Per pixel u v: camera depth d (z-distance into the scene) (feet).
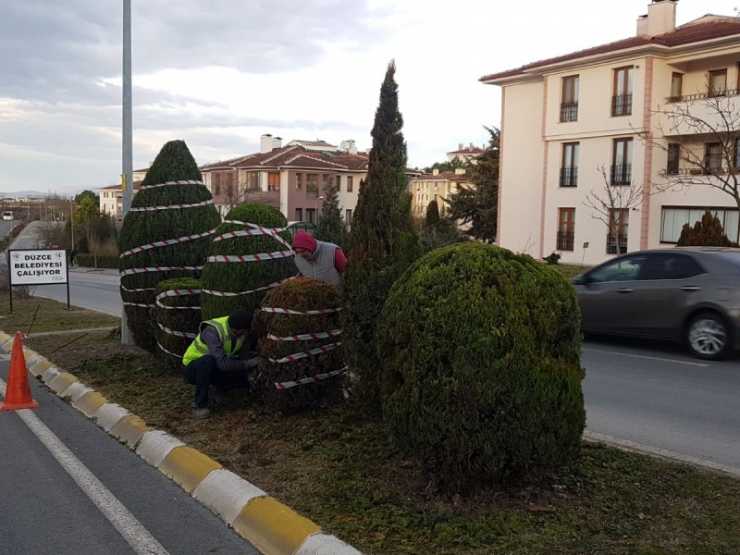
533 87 110.93
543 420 12.46
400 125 18.06
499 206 117.70
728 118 78.38
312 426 18.67
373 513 13.12
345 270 18.38
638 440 19.58
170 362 25.63
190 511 14.61
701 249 34.81
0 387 27.25
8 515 14.47
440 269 13.32
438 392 12.64
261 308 19.89
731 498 13.64
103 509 14.75
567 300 13.33
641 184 93.40
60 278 55.67
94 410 22.52
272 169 190.60
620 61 95.04
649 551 11.32
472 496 13.26
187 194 27.84
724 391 26.20
